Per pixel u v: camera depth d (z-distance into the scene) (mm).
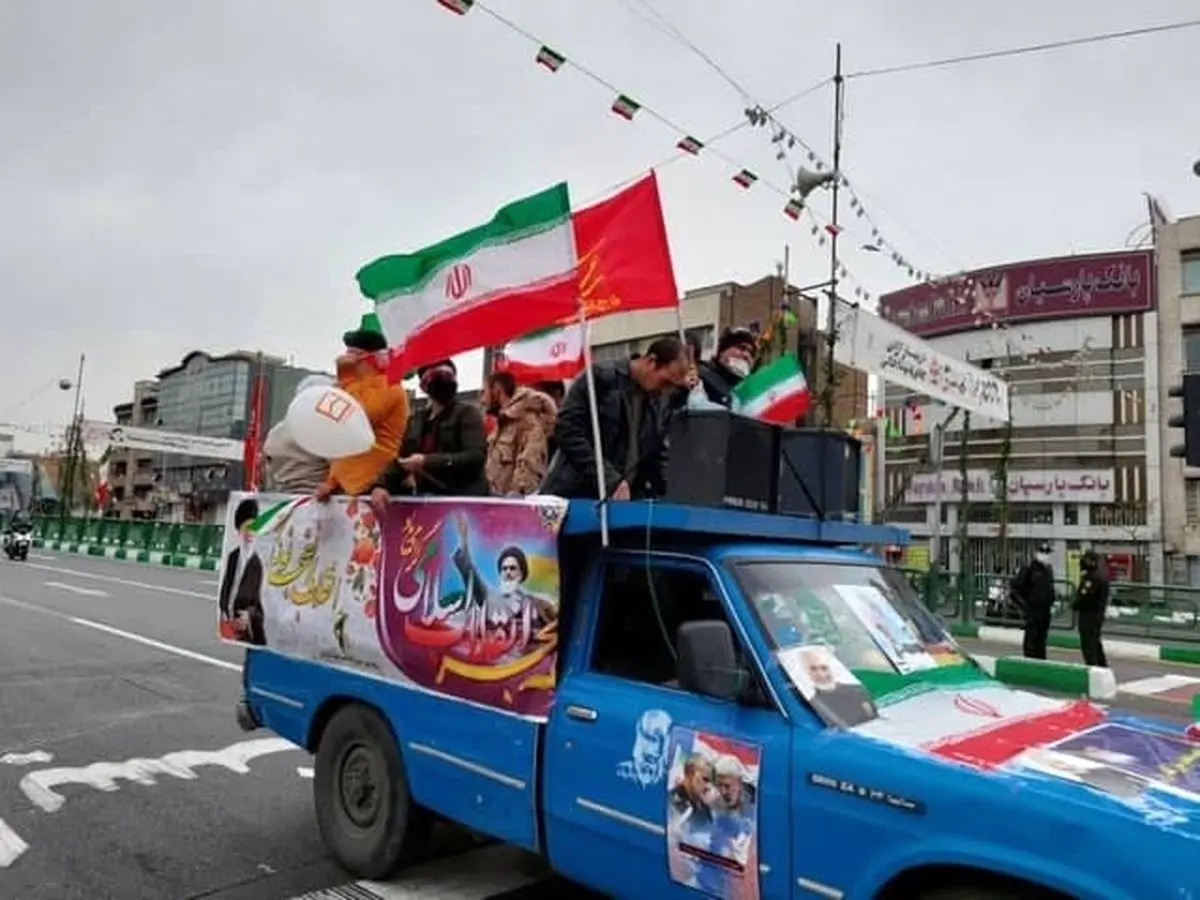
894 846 2570
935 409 36000
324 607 4723
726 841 2947
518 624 3723
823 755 2799
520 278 4227
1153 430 34938
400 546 4344
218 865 4719
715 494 3521
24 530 30594
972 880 2484
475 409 5020
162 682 9625
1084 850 2260
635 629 3539
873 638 3438
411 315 4676
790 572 3477
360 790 4555
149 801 5785
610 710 3395
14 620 14211
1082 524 35625
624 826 3254
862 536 3996
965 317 37781
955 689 3459
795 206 11773
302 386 5688
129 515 85438
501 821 3725
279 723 5062
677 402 4543
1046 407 36500
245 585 5324
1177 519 34250
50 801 5723
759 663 3078
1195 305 34688
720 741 3035
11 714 8008
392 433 4738
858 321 12828
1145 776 2566
